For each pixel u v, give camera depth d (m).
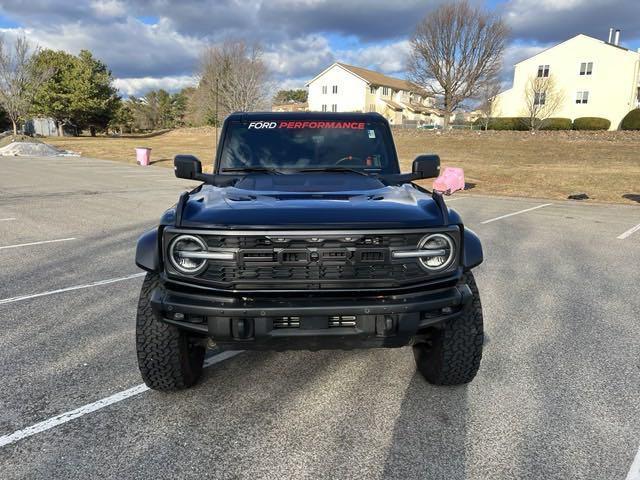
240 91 47.06
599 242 8.34
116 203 11.97
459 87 46.88
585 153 28.14
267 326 2.62
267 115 4.29
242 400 3.19
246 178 3.71
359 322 2.65
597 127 41.59
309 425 2.91
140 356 3.02
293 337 2.64
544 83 46.12
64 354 3.79
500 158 27.33
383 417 2.99
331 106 67.94
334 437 2.79
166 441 2.75
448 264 2.72
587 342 4.10
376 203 2.90
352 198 3.03
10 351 3.83
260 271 2.60
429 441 2.75
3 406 3.07
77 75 56.44
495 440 2.76
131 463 2.56
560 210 12.41
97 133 66.38
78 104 55.22
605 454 2.63
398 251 2.63
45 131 63.19
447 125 48.03
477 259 2.86
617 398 3.20
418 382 3.42
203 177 3.81
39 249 7.17
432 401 3.17
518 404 3.13
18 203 11.74
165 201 12.47
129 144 42.28
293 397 3.22
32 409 3.05
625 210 12.59
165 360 3.02
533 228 9.66
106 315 4.61
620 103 44.38
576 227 9.84
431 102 59.69
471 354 3.09
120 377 3.46
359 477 2.47
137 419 2.96
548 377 3.48
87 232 8.41
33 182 16.44
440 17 45.25
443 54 46.16
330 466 2.55
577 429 2.86
